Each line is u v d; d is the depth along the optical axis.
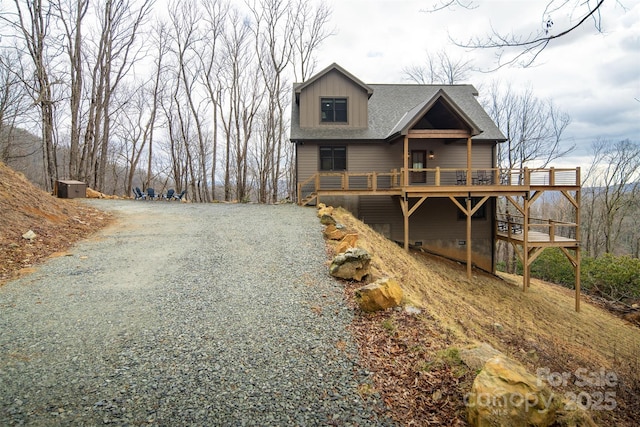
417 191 13.81
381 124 17.08
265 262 7.60
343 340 4.41
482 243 17.03
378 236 13.48
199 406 3.16
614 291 16.77
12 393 3.27
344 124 16.80
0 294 5.71
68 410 3.06
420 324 4.81
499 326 8.35
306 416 3.07
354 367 3.83
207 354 4.05
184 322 4.85
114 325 4.74
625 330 12.57
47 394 3.27
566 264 18.66
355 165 16.58
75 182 16.77
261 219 12.25
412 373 3.71
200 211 14.07
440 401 3.27
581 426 2.77
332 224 10.59
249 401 3.25
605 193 31.05
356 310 5.29
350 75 16.52
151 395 3.30
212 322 4.86
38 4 18.08
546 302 13.61
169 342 4.30
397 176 16.34
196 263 7.52
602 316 13.79
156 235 9.90
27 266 7.04
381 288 5.24
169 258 7.86
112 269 7.09
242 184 28.19
